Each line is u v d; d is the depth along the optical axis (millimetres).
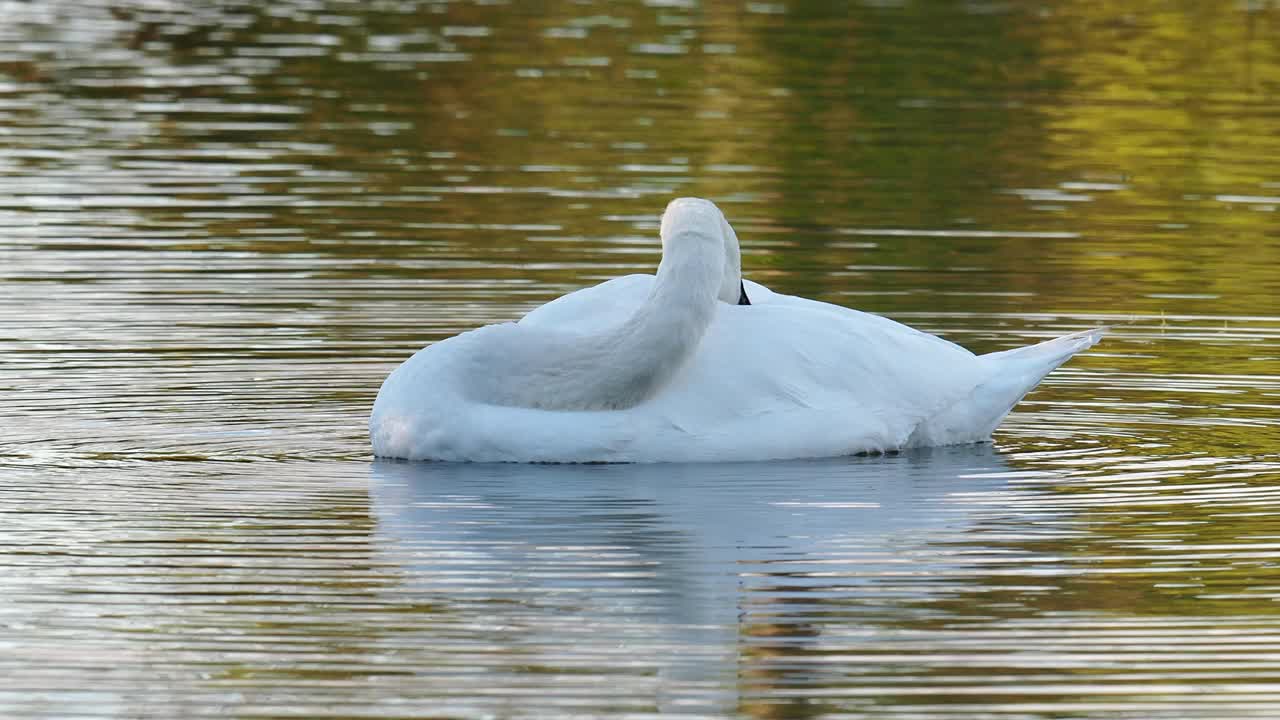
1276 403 29422
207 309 34125
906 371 26953
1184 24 66188
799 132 50625
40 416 27688
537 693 17672
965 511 23672
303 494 24156
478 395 26047
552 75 57500
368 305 34500
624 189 44406
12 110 52125
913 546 22141
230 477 24922
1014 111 53438
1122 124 52125
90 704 17438
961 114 53031
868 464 26062
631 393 26031
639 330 25828
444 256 38188
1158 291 36219
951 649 18828
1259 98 55281
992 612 19859
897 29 65000
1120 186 45531
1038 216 42469
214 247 38719
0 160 46219
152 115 51969
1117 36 64062
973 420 27141
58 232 39719
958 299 35375
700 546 22062
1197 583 20812
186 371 30266
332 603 20078
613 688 17812
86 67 58250
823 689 17797
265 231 40219
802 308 27312
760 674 18125
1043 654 18688
